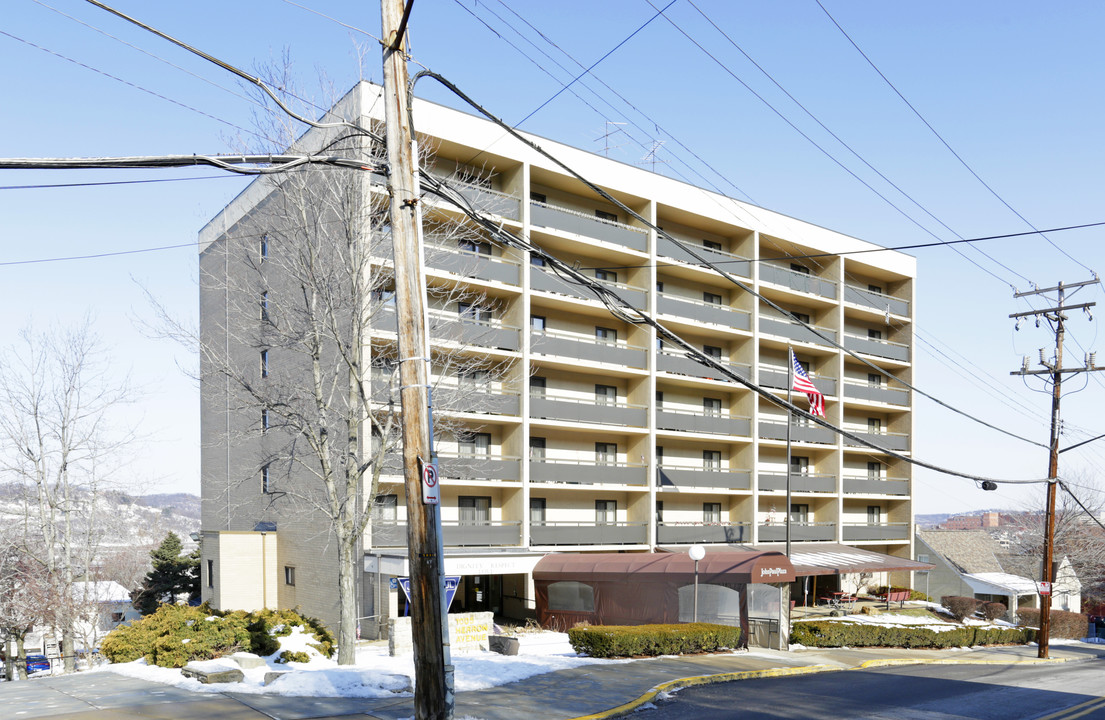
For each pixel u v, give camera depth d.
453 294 33.88
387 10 11.70
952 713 17.20
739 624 27.58
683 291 43.16
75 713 14.12
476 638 23.20
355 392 24.28
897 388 53.28
